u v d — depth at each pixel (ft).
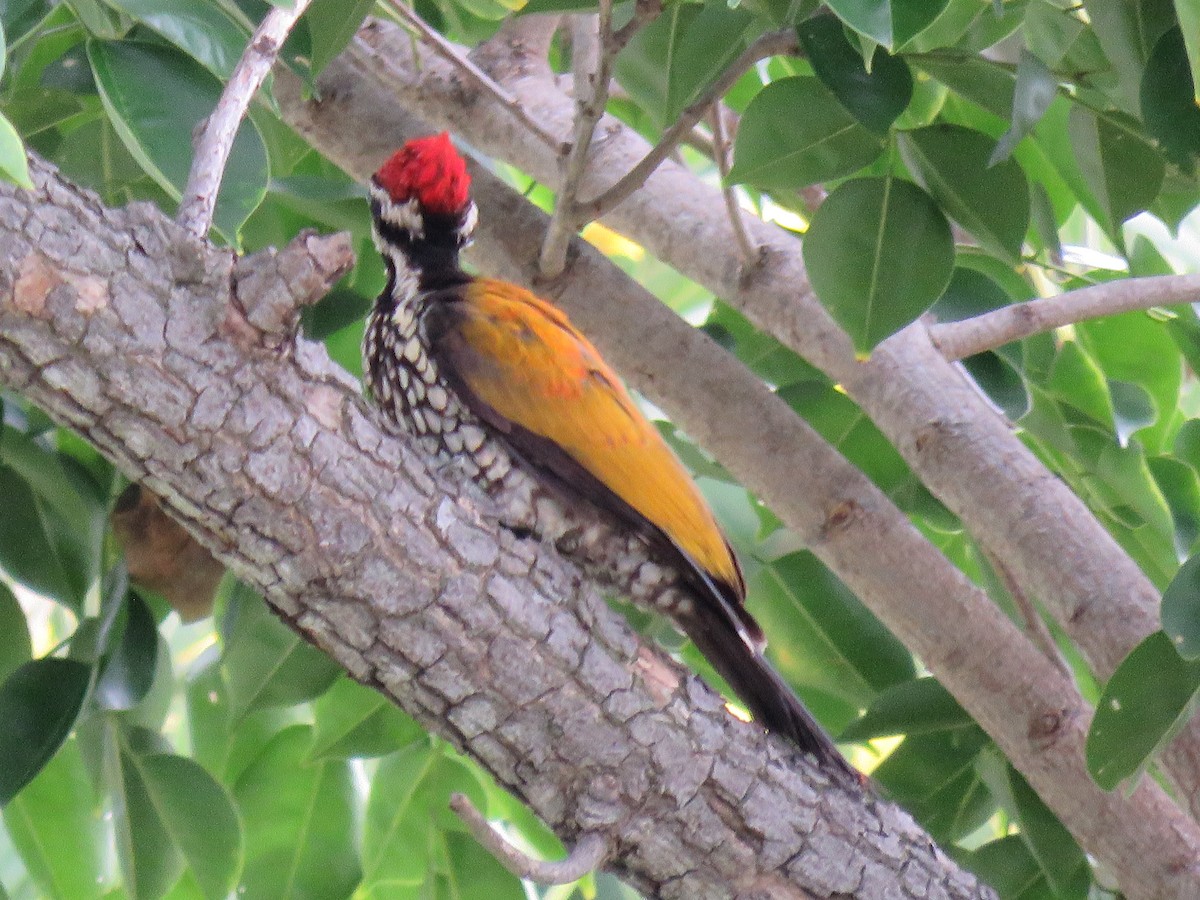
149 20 18.24
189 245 16.35
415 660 19.04
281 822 29.32
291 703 26.84
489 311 24.62
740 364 27.45
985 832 37.99
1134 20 21.99
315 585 18.33
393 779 28.35
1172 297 26.03
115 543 26.63
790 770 21.30
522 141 29.86
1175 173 25.23
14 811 27.89
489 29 32.22
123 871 25.95
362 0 22.97
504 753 19.94
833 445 30.48
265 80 19.48
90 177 25.25
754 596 30.19
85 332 16.05
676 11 25.62
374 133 28.94
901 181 23.04
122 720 26.50
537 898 30.27
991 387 27.86
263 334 16.85
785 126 23.02
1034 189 26.76
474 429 24.27
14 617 26.43
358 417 18.15
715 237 28.60
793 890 21.09
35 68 26.66
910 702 27.25
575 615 19.74
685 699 20.51
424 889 27.84
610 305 27.58
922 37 24.47
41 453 25.39
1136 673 21.39
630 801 20.25
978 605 25.96
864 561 26.43
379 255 29.07
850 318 22.82
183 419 16.79
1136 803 24.62
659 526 23.67
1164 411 30.27
